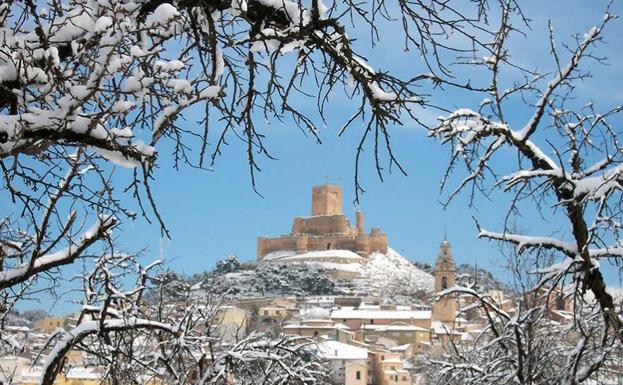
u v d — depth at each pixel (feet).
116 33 18.90
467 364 55.06
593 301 48.62
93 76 19.07
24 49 19.34
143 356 54.49
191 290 65.87
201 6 20.76
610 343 48.57
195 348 61.36
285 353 71.92
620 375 50.34
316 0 21.24
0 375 55.47
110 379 50.14
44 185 21.65
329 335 383.86
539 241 43.45
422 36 22.04
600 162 42.88
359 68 22.34
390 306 490.90
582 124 42.75
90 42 19.03
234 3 21.07
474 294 52.80
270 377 67.15
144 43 20.85
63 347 41.96
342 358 313.53
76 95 18.98
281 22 22.11
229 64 22.57
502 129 40.73
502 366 56.39
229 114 22.22
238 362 61.82
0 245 31.73
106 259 46.01
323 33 21.88
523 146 42.04
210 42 20.86
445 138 40.55
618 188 38.73
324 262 637.30
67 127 19.43
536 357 50.55
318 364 72.02
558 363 52.11
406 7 21.79
